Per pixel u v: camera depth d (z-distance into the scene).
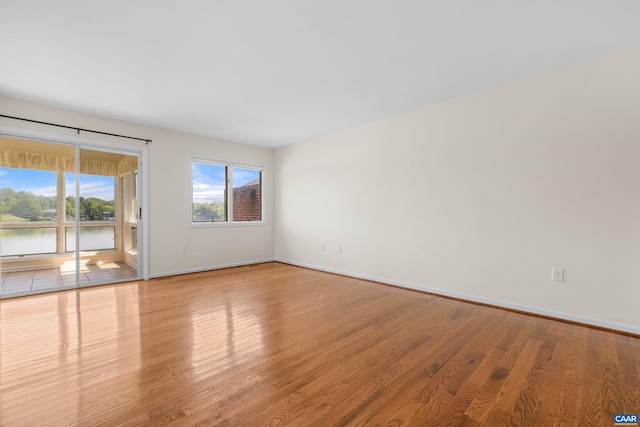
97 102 3.53
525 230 2.99
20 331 2.47
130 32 2.14
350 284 4.17
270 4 1.86
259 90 3.20
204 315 2.88
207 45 2.32
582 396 1.62
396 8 1.91
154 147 4.52
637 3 1.87
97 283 4.05
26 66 2.63
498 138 3.15
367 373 1.86
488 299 3.24
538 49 2.44
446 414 1.48
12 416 1.44
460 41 2.31
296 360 2.02
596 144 2.59
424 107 3.75
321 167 5.11
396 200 4.07
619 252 2.50
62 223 3.92
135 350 2.14
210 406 1.53
